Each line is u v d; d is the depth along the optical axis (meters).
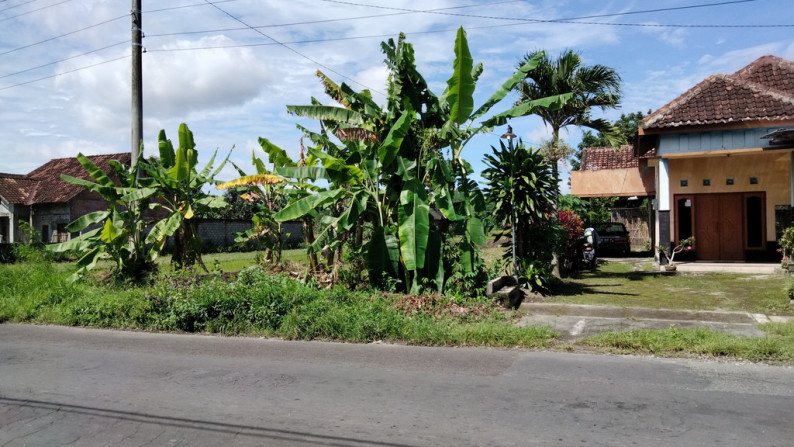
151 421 4.93
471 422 4.68
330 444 4.29
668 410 4.83
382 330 8.45
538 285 11.92
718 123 15.04
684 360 6.66
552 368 6.41
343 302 9.80
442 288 10.98
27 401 5.60
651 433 4.32
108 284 13.35
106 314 10.46
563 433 4.37
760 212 17.31
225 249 30.80
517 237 12.61
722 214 17.75
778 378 5.78
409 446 4.21
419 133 11.56
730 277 14.25
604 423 4.56
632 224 27.27
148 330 9.83
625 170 21.30
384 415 4.91
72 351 8.06
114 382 6.25
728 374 5.96
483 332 8.03
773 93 15.21
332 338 8.60
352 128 11.41
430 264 11.16
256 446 4.31
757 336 7.81
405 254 10.63
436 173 11.16
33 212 32.47
